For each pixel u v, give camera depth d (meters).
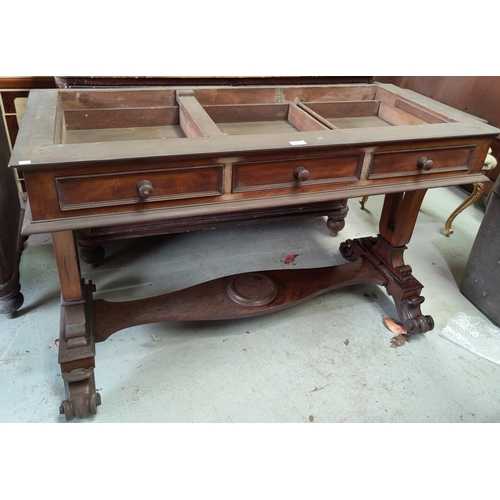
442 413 1.56
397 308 1.92
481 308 2.05
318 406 1.55
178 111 1.61
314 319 1.94
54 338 1.73
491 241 1.95
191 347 1.75
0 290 1.70
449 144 1.44
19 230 1.99
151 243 2.38
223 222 2.09
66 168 1.06
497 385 1.70
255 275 1.89
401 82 3.33
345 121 1.80
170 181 1.18
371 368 1.72
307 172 1.27
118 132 1.54
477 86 2.74
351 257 2.25
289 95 1.77
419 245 2.55
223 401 1.54
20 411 1.45
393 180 1.44
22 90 2.26
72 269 1.39
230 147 1.18
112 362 1.65
